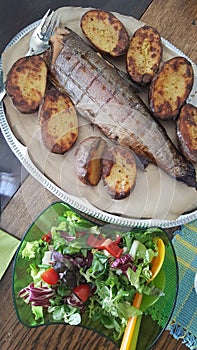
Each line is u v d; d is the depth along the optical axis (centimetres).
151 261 101
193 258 109
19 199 107
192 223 111
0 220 106
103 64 113
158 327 101
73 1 124
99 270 97
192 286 108
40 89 110
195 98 118
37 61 111
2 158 110
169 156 111
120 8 124
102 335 100
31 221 107
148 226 106
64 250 98
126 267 98
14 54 113
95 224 103
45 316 99
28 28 115
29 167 107
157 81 114
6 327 101
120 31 116
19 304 98
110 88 112
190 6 125
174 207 109
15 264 100
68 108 110
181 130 112
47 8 123
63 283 96
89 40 116
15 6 122
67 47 112
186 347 104
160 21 124
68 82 112
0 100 110
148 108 114
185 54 123
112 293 97
